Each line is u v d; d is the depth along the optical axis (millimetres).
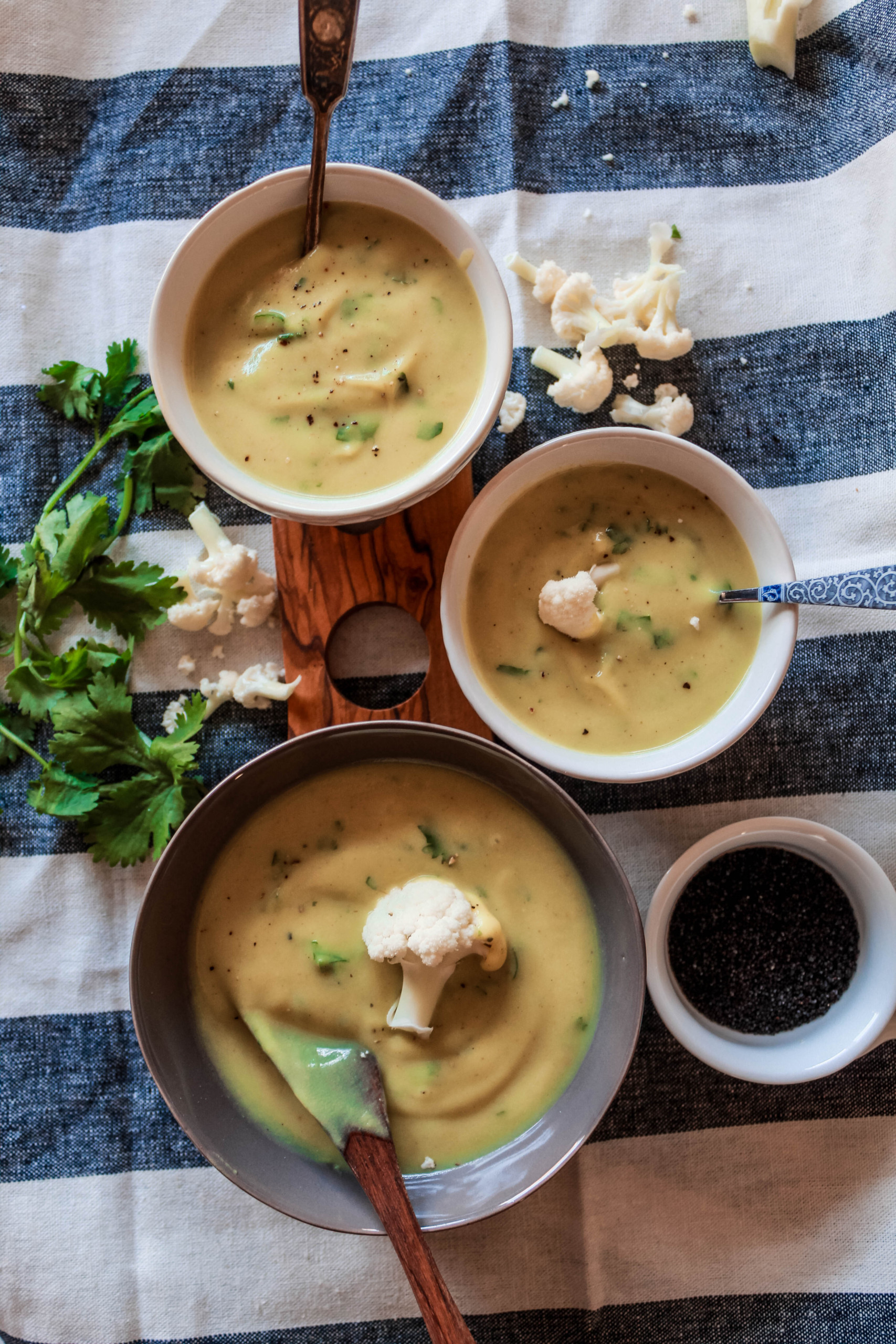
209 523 649
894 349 667
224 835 618
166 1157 653
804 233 674
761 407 669
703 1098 657
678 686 621
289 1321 649
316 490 607
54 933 659
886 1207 653
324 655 650
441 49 675
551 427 666
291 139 675
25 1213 651
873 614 664
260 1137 615
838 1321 649
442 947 590
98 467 669
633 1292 653
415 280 608
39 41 676
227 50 676
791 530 667
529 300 668
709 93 674
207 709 647
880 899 630
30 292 672
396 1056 615
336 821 622
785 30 667
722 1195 655
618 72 676
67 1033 657
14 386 669
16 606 671
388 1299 649
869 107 674
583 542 626
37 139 676
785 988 651
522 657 625
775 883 654
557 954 619
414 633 666
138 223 671
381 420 606
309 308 607
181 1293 649
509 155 672
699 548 624
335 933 617
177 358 604
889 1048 660
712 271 673
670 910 625
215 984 620
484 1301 652
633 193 674
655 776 601
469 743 602
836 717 662
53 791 645
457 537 609
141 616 651
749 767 662
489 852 621
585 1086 610
